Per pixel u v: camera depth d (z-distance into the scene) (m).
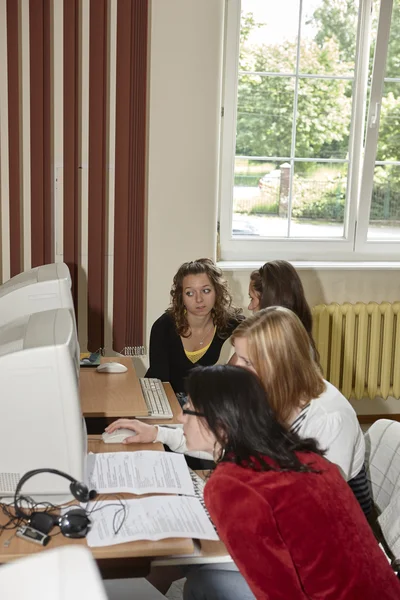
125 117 3.45
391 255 4.11
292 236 4.02
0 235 3.46
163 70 3.53
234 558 1.41
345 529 1.44
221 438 1.52
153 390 2.65
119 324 3.63
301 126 3.91
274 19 3.78
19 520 1.72
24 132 3.42
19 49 3.35
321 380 1.88
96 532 1.68
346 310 3.85
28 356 1.74
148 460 2.05
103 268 3.59
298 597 1.39
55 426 1.77
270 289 2.64
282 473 1.47
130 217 3.54
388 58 3.88
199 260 2.93
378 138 3.97
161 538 1.66
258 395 1.54
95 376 2.72
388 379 3.95
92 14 3.33
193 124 3.61
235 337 1.83
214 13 3.52
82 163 3.50
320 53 3.84
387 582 1.44
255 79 3.82
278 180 3.95
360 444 1.92
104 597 0.58
